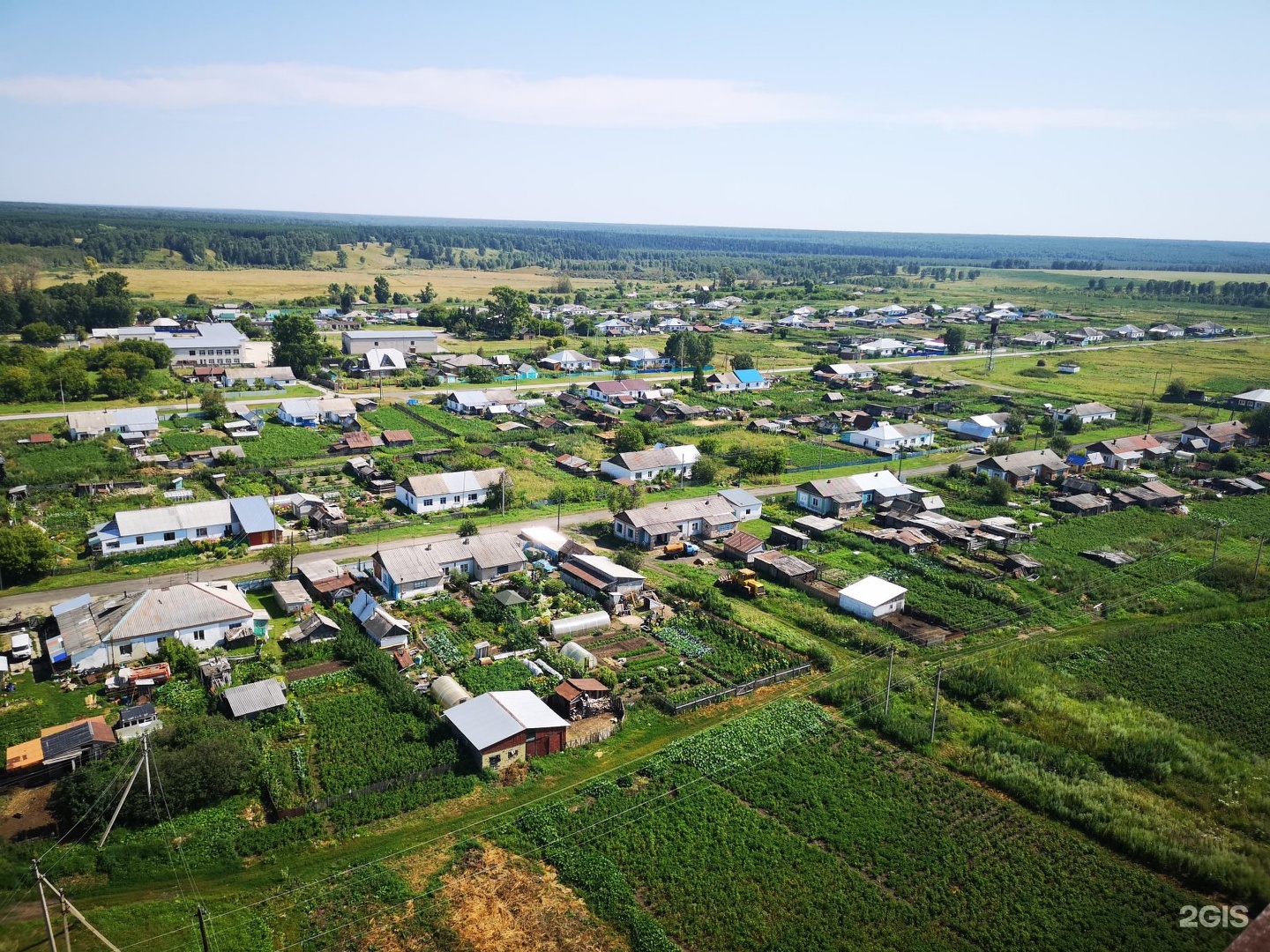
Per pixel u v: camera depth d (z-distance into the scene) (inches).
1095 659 2812.5
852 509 4269.2
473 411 6082.7
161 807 1921.8
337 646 2709.2
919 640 2903.5
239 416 5502.0
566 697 2379.4
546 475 4724.4
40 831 1861.5
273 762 2114.9
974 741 2347.4
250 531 3513.8
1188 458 5383.9
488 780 2103.8
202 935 1469.0
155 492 4084.6
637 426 5374.0
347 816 1931.6
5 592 3024.1
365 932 1633.9
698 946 1636.3
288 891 1729.8
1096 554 3708.2
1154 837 1941.4
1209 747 2320.4
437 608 3014.3
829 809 2044.8
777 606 3171.8
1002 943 1668.3
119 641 2539.4
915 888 1808.6
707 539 3865.7
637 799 2054.6
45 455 4534.9
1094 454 5315.0
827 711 2485.2
